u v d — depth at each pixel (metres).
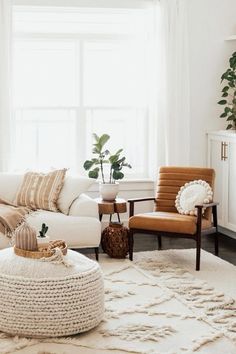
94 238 6.80
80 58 8.11
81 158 8.20
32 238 5.29
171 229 6.68
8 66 7.57
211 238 7.95
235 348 4.95
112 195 7.34
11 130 7.68
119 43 8.20
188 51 8.10
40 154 8.13
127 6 7.94
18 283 5.06
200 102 8.28
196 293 5.93
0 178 7.18
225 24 8.27
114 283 6.18
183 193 7.09
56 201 7.02
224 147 7.89
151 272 6.52
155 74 8.02
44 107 8.09
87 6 7.85
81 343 4.99
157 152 8.09
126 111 8.30
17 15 7.86
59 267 5.15
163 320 5.38
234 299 5.79
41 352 4.87
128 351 4.90
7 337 5.09
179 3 7.98
